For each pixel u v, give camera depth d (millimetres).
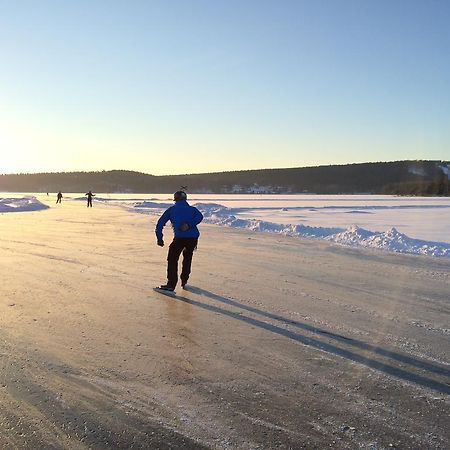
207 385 3906
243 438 3096
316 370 4246
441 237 17766
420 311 6270
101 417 3365
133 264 9953
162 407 3520
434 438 3107
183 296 7027
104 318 5820
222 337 5133
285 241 14789
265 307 6418
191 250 7574
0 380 3975
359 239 14617
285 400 3645
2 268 9352
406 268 9695
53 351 4656
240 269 9477
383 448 2982
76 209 37844
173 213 7379
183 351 4688
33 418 3350
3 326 5449
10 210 34625
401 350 4773
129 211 35000
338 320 5816
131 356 4539
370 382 3996
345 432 3178
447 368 4320
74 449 2967
